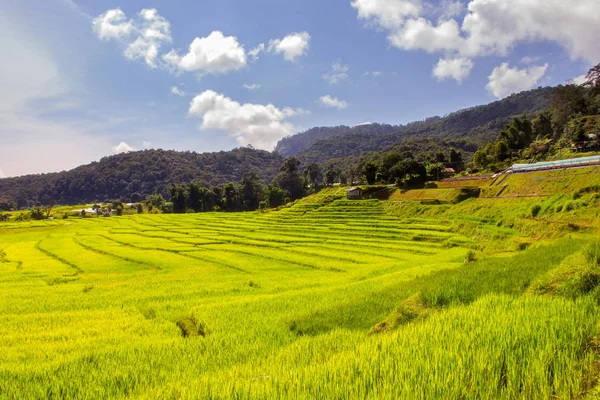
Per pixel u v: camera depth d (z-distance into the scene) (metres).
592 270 11.97
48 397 8.80
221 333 13.56
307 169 162.25
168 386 8.30
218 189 154.00
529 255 19.84
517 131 96.69
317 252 43.09
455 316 10.20
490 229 41.31
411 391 6.18
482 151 95.19
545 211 39.19
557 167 52.44
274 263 38.78
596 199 34.34
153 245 54.25
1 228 94.69
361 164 146.50
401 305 13.35
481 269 17.59
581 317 8.66
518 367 6.62
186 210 140.25
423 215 62.00
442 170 93.69
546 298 10.99
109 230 80.56
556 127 94.56
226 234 64.31
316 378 7.07
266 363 9.29
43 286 28.11
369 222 62.44
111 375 9.88
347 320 13.52
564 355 6.79
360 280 26.36
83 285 28.22
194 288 25.41
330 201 90.94
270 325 14.32
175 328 15.55
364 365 7.42
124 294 23.73
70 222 105.62
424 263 30.16
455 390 6.06
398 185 88.38
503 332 8.19
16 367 10.75
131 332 15.16
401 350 8.04
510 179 59.78
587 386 5.87
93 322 16.89
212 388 7.16
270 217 84.56
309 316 14.55
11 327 16.22
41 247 57.25
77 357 11.39
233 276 31.59
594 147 63.84
